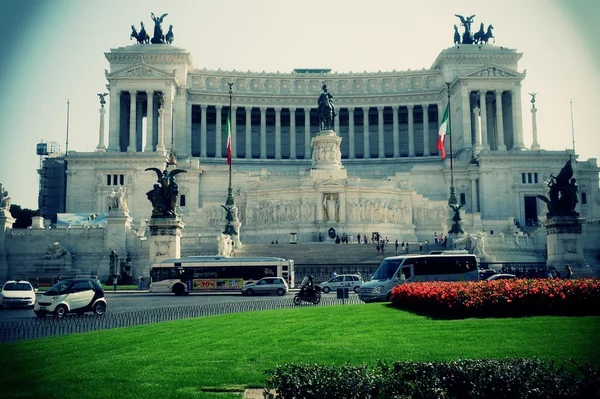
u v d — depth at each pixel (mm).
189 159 142750
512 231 103250
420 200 110688
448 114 101500
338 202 103375
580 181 124000
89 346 26531
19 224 138875
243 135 163875
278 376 16891
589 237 90438
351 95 155875
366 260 81875
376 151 164250
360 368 17125
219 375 20891
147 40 152750
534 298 34406
